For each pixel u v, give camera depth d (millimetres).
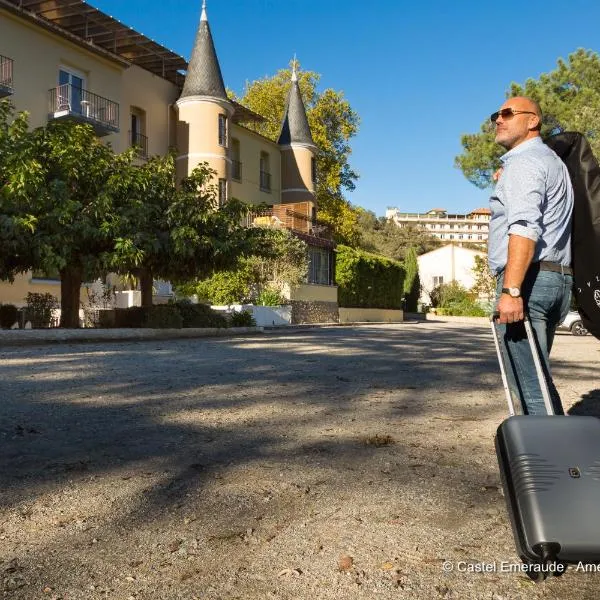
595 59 29297
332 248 31609
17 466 3258
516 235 2482
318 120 43625
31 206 12664
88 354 9578
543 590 1900
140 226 13789
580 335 21453
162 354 9711
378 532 2354
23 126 13594
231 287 23734
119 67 25031
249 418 4543
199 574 2016
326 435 3988
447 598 1853
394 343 13344
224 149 29875
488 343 14055
